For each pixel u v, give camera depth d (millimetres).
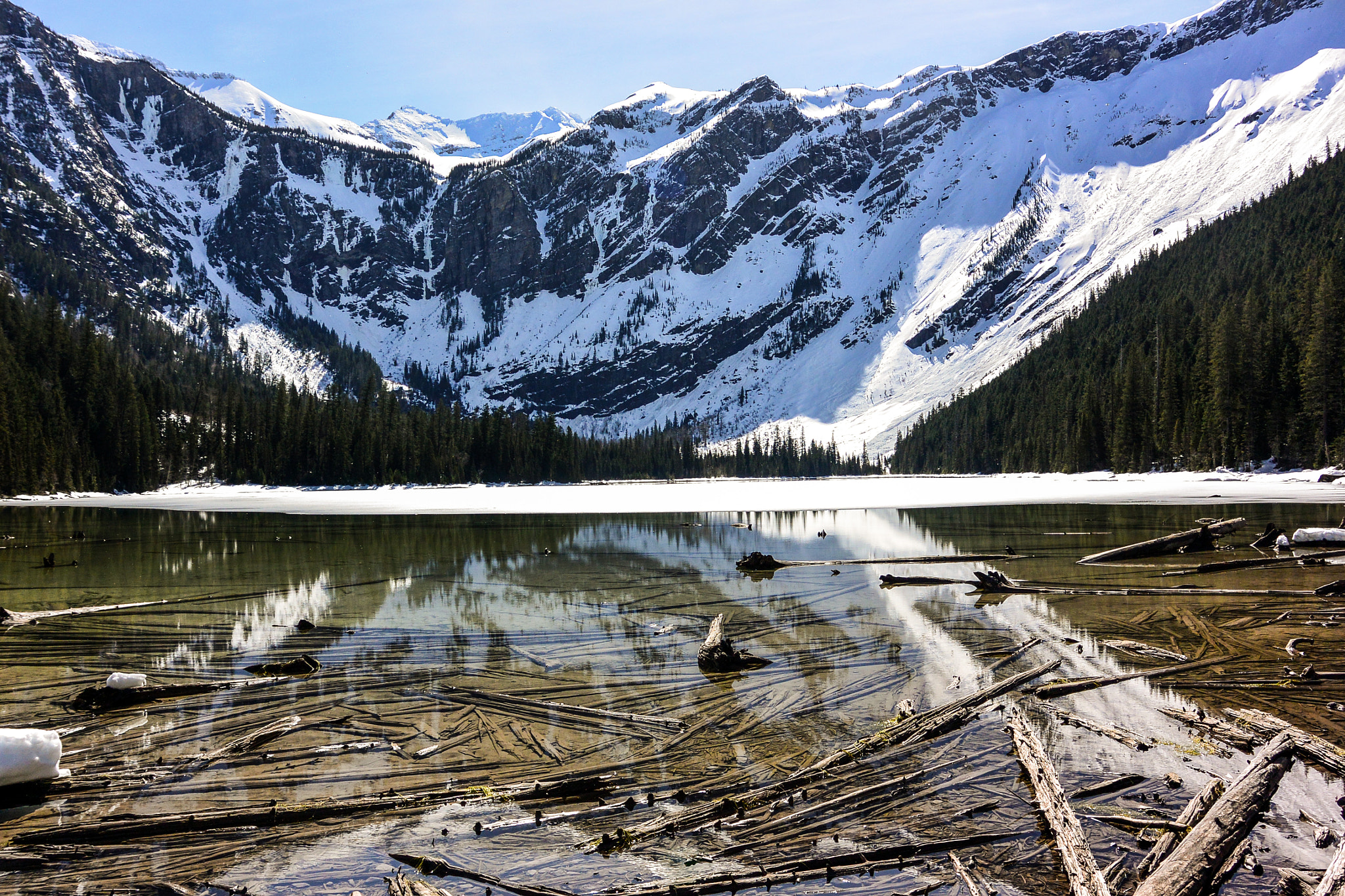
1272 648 13961
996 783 8797
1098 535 32438
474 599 20172
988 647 14461
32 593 21797
